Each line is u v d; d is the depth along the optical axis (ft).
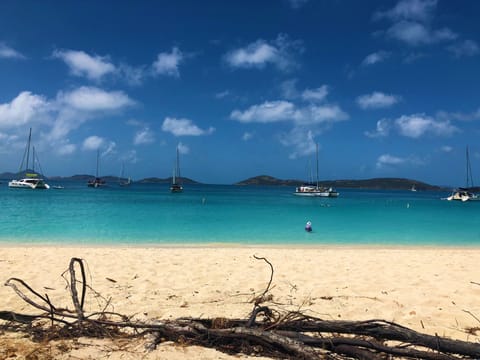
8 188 277.03
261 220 91.86
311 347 15.43
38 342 15.20
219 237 63.21
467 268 35.17
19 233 62.75
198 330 16.08
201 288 27.14
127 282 28.81
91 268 33.55
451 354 15.24
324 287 27.45
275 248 52.19
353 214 117.91
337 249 51.78
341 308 22.38
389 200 251.60
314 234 69.00
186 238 61.46
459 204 203.10
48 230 66.80
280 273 32.17
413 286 27.86
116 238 59.98
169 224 80.23
